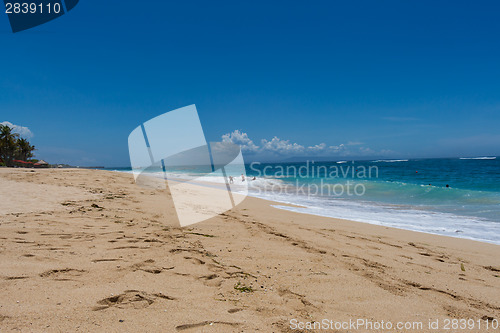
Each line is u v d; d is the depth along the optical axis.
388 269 3.67
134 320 1.92
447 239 5.92
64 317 1.83
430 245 5.34
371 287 3.00
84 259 3.04
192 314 2.09
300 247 4.48
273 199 12.54
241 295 2.55
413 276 3.46
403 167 54.28
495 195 12.63
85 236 3.99
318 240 5.04
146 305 2.16
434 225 7.38
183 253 3.61
